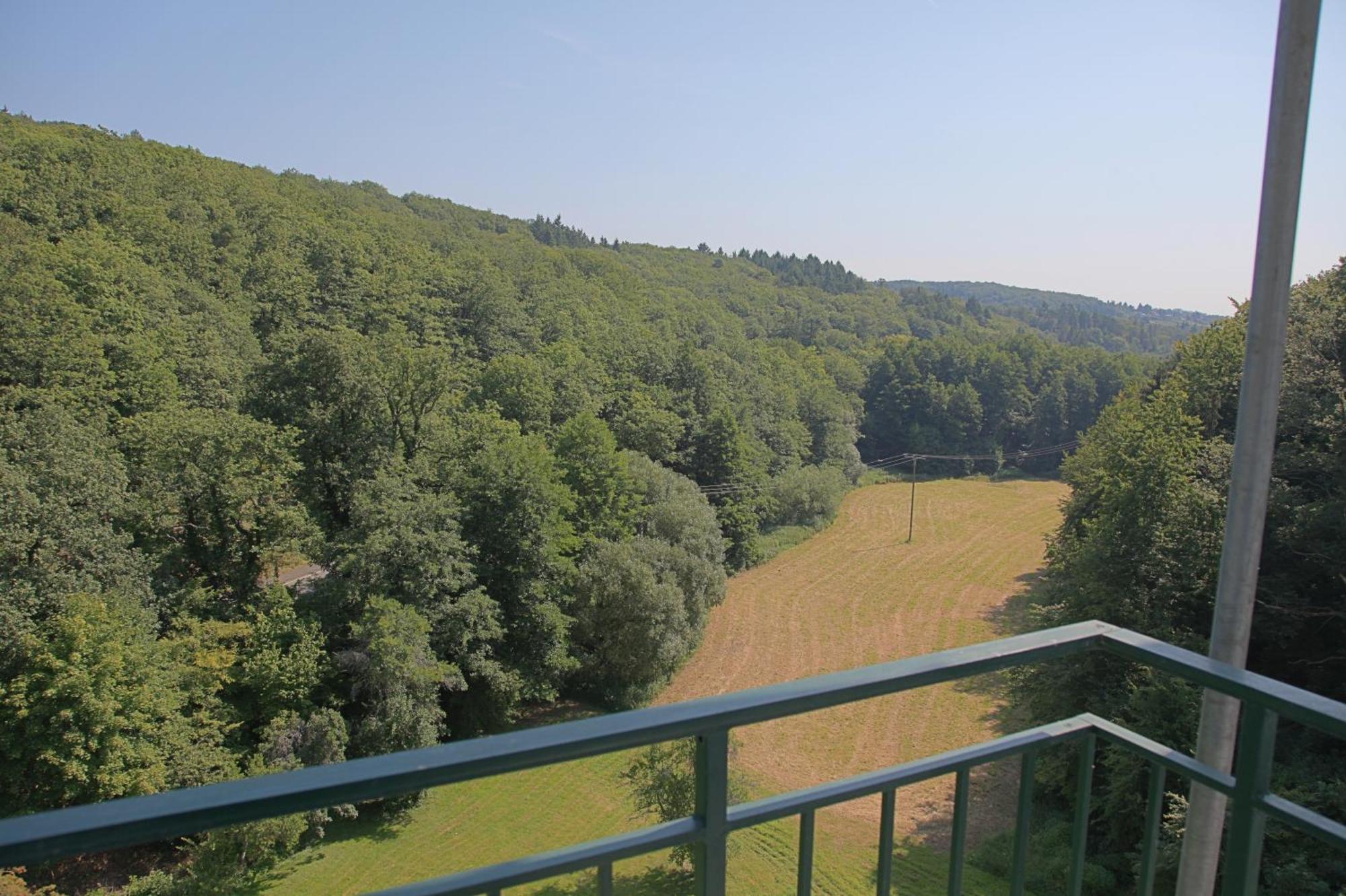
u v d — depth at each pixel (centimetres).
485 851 1688
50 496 1717
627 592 2528
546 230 12725
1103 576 1797
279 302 4300
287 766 1742
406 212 9006
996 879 1467
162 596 1911
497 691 2209
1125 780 1374
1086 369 7088
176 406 2450
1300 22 185
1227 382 2155
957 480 6531
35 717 1470
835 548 4456
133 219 3994
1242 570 199
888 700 2495
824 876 1416
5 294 2684
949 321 12638
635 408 4228
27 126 4759
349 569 2077
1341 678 1534
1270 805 169
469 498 2416
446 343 4625
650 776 1417
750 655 2989
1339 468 1501
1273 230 190
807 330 10638
